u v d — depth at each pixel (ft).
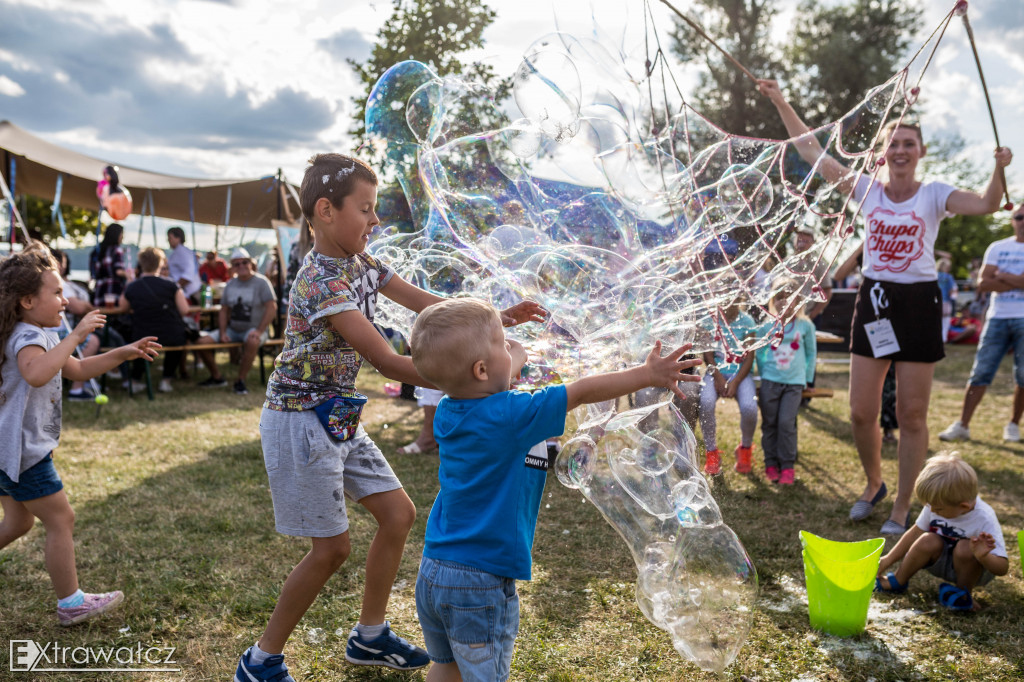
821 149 8.05
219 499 11.62
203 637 7.37
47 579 8.58
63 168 28.12
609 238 7.32
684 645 6.30
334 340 6.05
